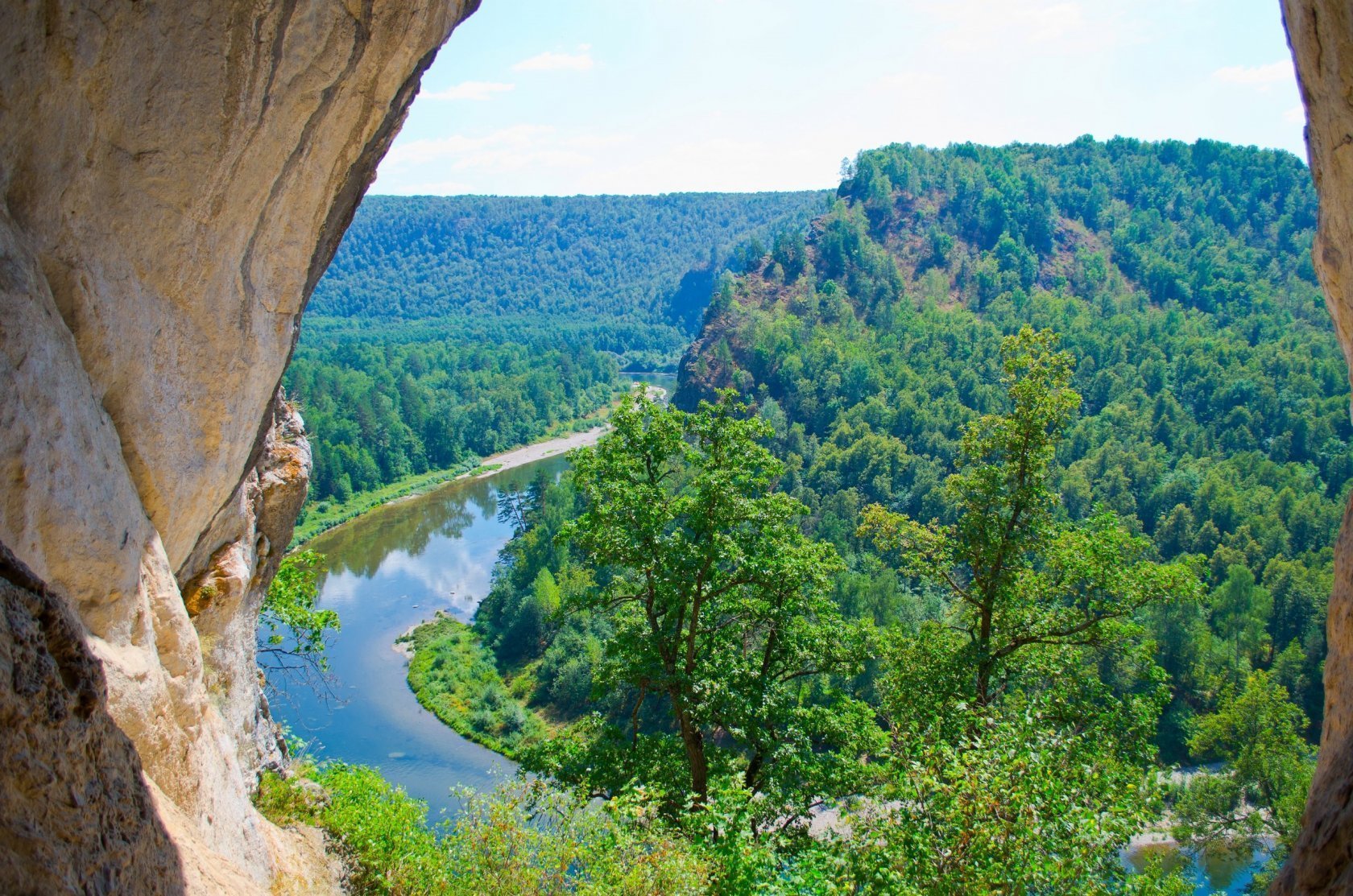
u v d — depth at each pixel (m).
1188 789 38.16
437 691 49.97
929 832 10.91
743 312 143.38
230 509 10.87
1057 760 11.41
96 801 5.29
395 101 9.09
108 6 6.20
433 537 81.94
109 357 7.00
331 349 179.75
